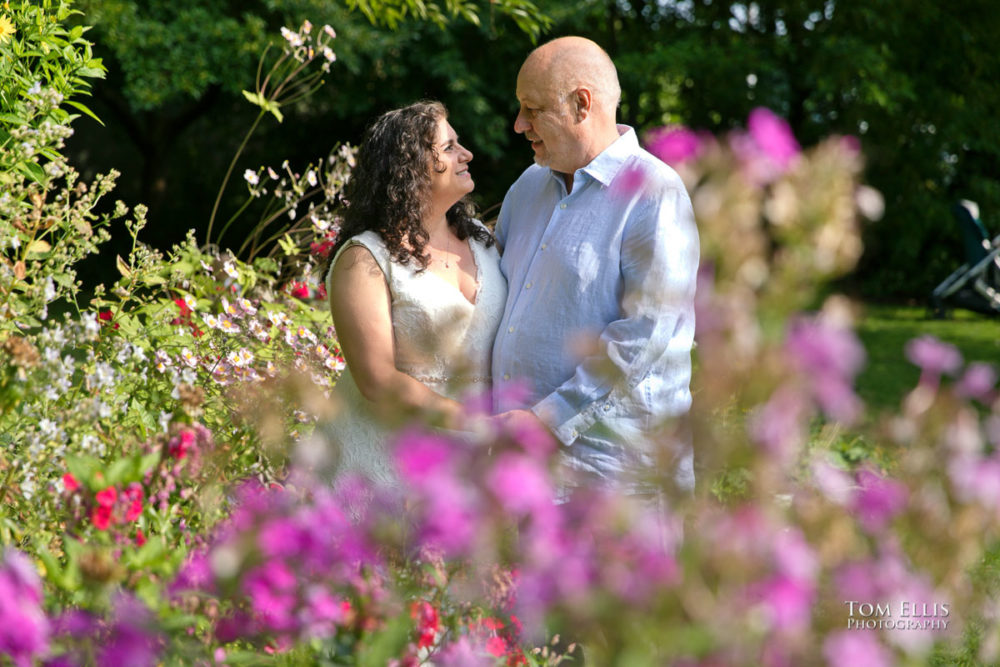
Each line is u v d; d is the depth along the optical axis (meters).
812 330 1.04
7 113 3.04
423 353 2.39
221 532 1.63
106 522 1.51
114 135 13.75
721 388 1.04
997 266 10.41
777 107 13.59
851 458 2.74
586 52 2.38
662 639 1.06
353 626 1.41
